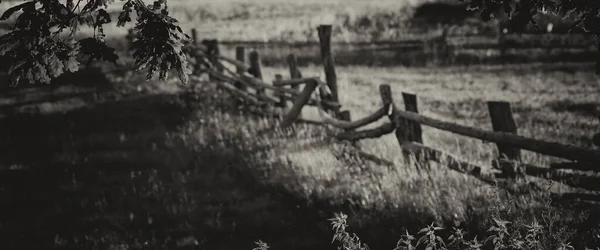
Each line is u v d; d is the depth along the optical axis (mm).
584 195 5336
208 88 14297
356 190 6758
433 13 31656
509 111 6070
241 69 12734
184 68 3113
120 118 13102
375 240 5453
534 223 3383
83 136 11727
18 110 14711
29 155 10609
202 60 14789
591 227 4805
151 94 15539
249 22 39281
